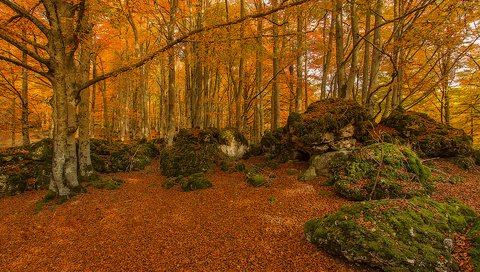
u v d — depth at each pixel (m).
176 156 11.99
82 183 10.42
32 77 14.59
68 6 8.55
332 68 18.39
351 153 8.62
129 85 23.81
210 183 9.95
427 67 14.80
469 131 17.91
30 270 5.17
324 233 4.94
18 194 9.89
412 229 4.50
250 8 16.22
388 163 7.53
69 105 8.88
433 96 16.77
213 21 13.23
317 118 9.85
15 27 8.55
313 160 9.79
